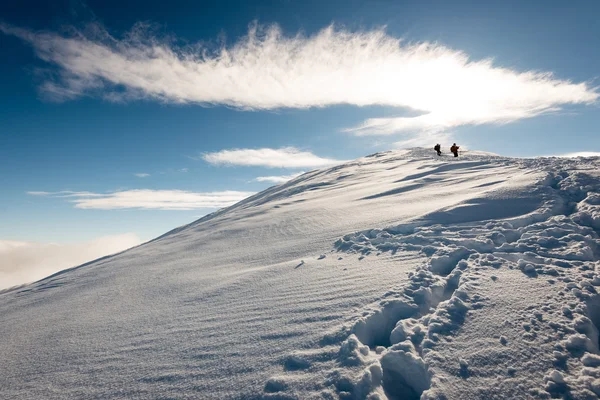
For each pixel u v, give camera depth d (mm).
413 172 22172
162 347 5023
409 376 3670
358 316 4656
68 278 12750
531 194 9211
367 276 6250
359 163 38594
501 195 9570
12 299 11016
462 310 4465
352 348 3928
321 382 3527
